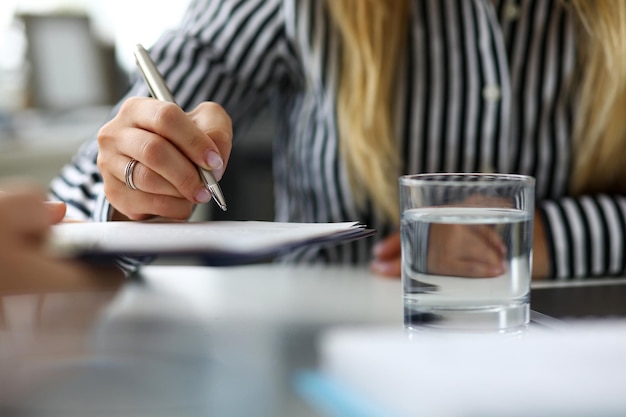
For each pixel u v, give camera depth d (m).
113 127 0.71
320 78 1.06
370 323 0.56
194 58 1.07
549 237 0.91
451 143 1.07
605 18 1.02
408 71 1.06
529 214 0.53
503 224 0.52
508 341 0.49
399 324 0.55
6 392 0.39
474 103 1.06
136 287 0.72
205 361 0.45
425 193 0.52
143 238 0.51
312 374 0.42
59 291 0.58
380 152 1.03
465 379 0.40
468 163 1.07
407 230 0.53
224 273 0.82
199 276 0.80
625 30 1.01
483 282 0.52
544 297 0.65
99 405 0.37
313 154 1.09
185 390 0.39
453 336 0.50
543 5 1.07
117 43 2.94
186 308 0.62
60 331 0.52
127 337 0.50
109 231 0.58
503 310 0.52
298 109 1.12
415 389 0.38
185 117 0.68
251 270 0.84
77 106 2.81
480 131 1.07
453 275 0.52
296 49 1.08
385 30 1.03
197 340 0.50
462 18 1.06
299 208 1.14
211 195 0.68
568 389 0.38
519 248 0.52
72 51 2.82
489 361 0.44
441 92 1.06
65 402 0.37
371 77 1.02
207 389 0.39
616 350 0.46
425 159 1.07
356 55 1.03
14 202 0.53
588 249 0.90
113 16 2.92
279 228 0.59
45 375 0.42
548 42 1.07
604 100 1.04
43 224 0.54
